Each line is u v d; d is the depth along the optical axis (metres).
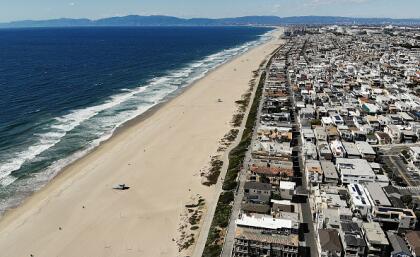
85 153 124.06
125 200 95.75
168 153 124.25
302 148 121.50
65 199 95.75
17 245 78.38
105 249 77.19
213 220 84.62
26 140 132.25
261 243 71.69
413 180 102.12
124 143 132.75
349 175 97.50
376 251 70.56
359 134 128.25
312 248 74.75
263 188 90.50
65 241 79.75
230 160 115.00
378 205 81.50
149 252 75.88
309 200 92.00
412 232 74.94
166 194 98.12
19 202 94.69
